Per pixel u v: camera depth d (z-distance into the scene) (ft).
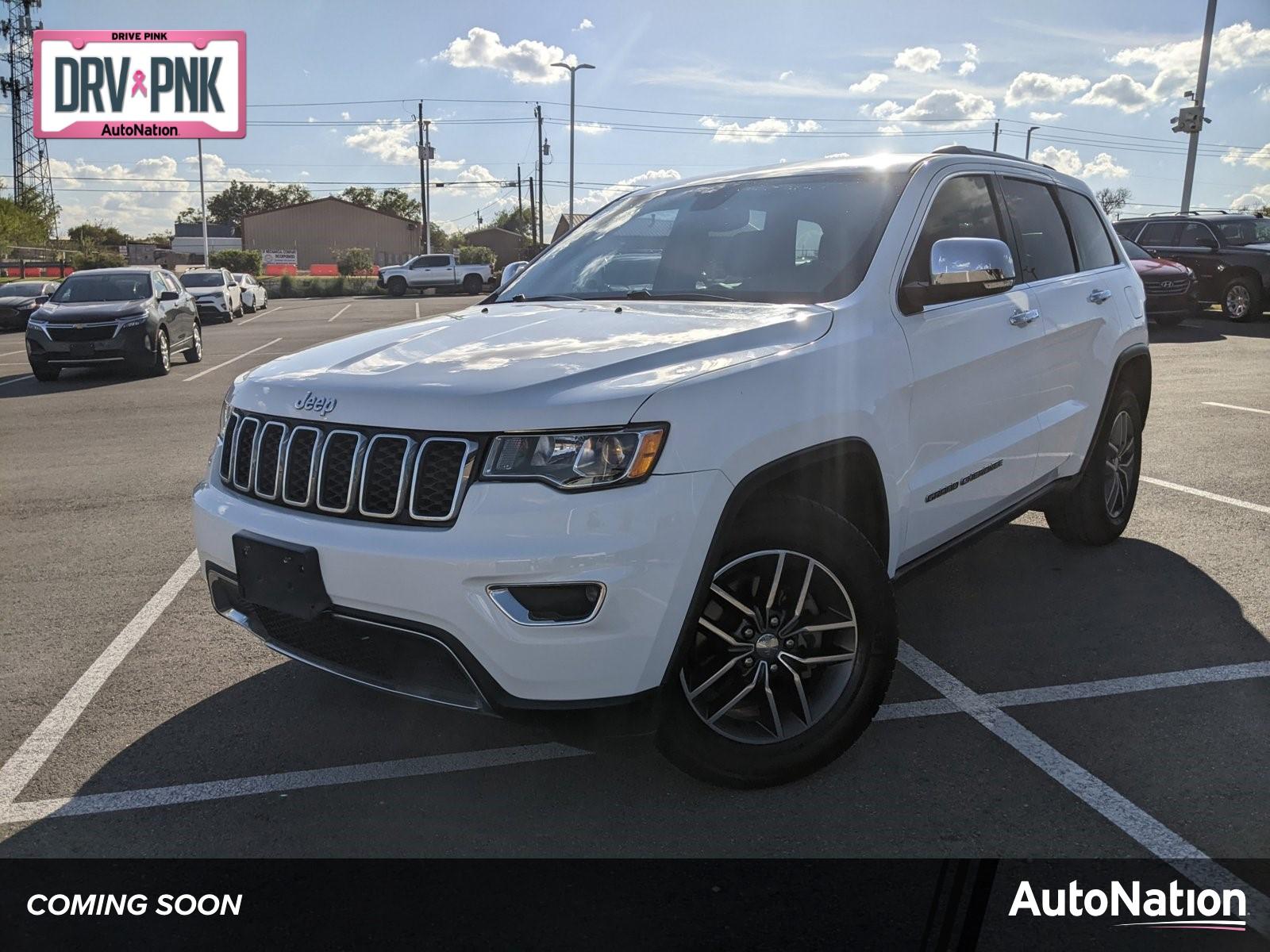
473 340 10.34
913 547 11.42
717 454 8.65
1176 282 52.42
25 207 234.79
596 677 8.36
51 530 19.84
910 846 8.63
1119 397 16.02
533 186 212.02
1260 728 10.58
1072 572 15.64
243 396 10.23
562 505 8.21
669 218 13.43
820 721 9.68
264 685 12.25
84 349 45.57
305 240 259.80
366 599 8.65
